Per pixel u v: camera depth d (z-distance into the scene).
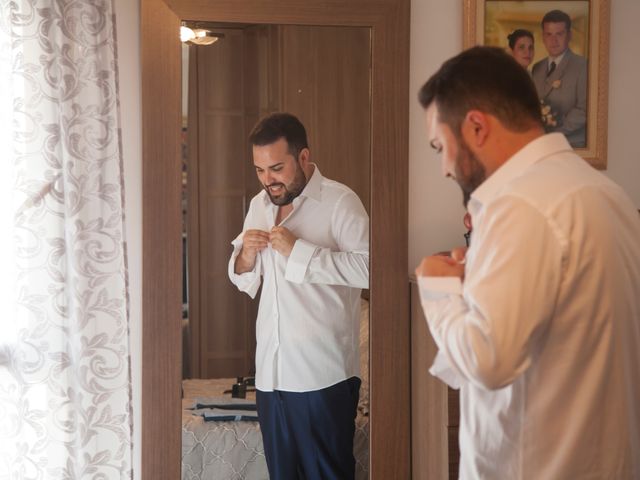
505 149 1.57
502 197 1.48
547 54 2.68
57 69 2.34
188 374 2.56
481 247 1.47
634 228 1.58
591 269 1.47
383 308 2.61
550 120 2.70
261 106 2.54
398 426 2.63
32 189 2.32
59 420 2.35
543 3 2.67
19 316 2.32
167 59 2.50
